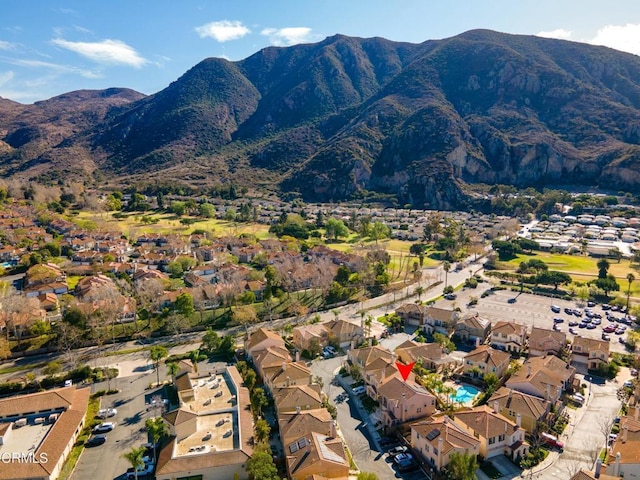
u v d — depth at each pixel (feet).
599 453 284.20
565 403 341.62
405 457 279.08
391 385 333.83
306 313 544.62
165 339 472.44
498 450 282.77
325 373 397.60
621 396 350.64
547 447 291.38
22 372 402.31
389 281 649.61
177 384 356.38
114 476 269.23
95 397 358.23
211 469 262.67
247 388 359.25
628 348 444.14
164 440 288.51
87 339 457.27
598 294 599.16
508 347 440.45
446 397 352.28
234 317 500.33
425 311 503.20
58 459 272.31
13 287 585.63
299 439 280.72
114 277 628.69
